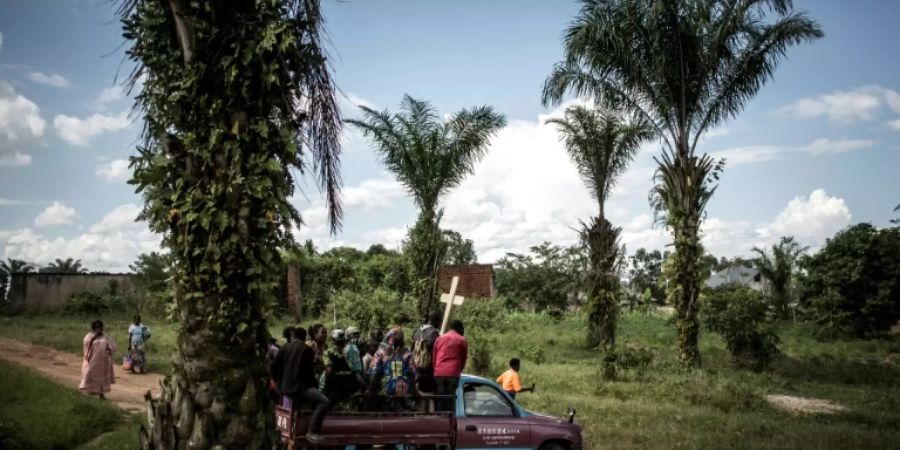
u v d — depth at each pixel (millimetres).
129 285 45688
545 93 23734
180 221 6910
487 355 21578
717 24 22438
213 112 7055
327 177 8516
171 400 6836
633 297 47156
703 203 22578
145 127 7426
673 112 22734
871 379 22625
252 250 6980
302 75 7984
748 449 11438
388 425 7922
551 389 18203
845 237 43719
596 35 21969
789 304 53938
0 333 27938
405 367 9172
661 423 13523
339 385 9258
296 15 7812
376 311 32375
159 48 7547
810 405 17266
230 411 6793
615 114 27891
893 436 12836
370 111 21781
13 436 10172
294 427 7484
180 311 6953
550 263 56281
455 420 8320
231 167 6996
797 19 21906
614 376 20156
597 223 29453
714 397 16703
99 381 15062
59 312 40656
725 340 25297
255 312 7062
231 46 7090
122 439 10852
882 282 41438
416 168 21922
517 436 9094
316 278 41906
